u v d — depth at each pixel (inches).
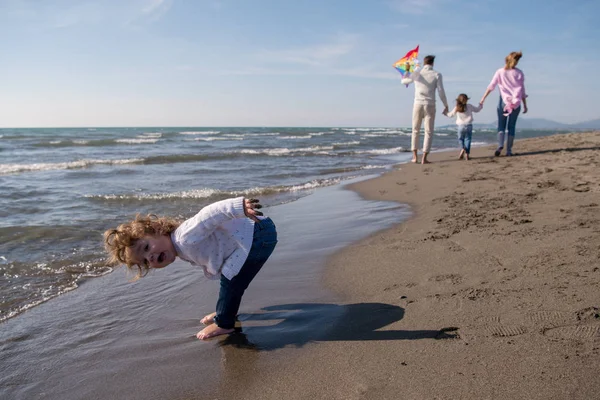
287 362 87.0
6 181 344.5
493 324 92.7
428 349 86.0
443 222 182.4
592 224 154.7
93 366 90.4
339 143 949.8
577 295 101.0
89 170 424.2
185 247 101.2
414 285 119.1
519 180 263.4
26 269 150.1
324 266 142.6
